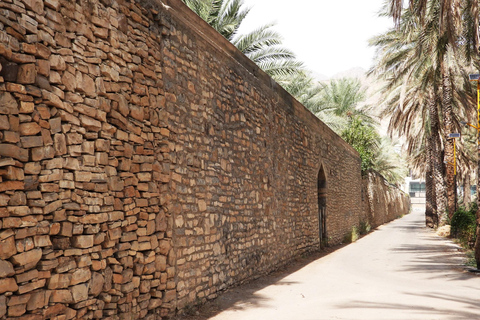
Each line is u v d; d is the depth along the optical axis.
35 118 4.09
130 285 5.41
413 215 78.62
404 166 58.41
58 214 4.31
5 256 3.74
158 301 6.04
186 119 7.10
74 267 4.49
